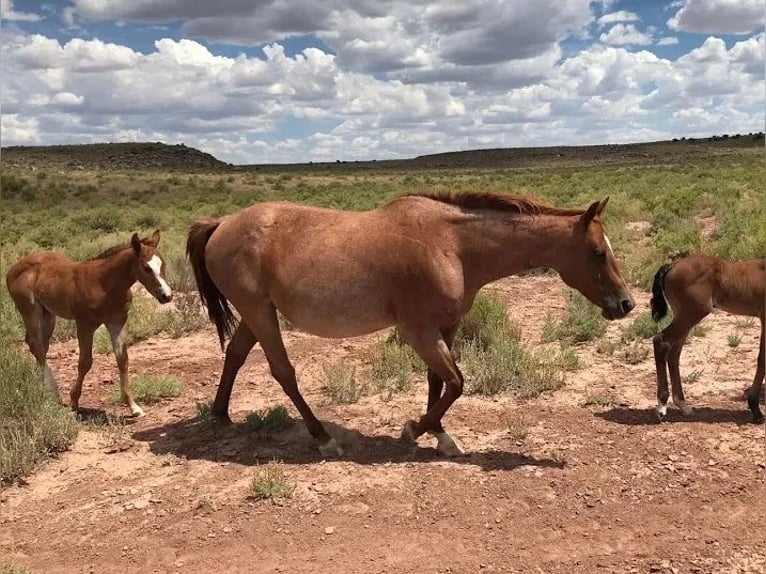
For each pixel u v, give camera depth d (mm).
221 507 5297
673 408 6883
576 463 5707
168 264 15148
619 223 19859
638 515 4926
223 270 6484
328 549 4699
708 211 22594
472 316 9016
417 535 4805
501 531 4812
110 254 7484
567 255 5859
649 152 128750
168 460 6211
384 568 4465
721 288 6438
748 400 6449
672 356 6707
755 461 5578
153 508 5359
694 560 4406
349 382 7777
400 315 5957
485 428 6602
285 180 65312
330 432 6684
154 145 121812
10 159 91500
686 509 4969
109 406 7844
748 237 14688
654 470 5523
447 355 5938
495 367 7684
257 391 8133
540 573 4359
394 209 6102
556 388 7590
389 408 7258
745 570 4289
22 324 11016
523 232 5914
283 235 6230
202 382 8602
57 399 7445
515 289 12977
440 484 5445
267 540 4840
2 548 4910
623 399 7223
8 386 6660
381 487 5457
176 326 11000
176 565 4629
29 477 6016
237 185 57531
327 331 6191
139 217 30250
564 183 45875
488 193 5969
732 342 8781
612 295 5855
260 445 6512
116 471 6074
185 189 51688
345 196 41812
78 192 48062
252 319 6414
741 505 4980
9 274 8086
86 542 4949
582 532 4762
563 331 9562
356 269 5922
